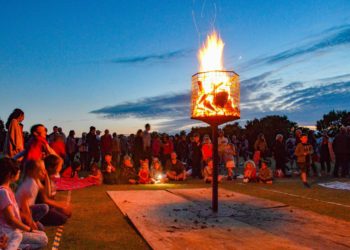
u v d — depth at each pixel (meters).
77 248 5.20
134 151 17.31
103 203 8.76
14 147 8.60
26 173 5.33
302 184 12.63
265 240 5.36
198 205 8.16
